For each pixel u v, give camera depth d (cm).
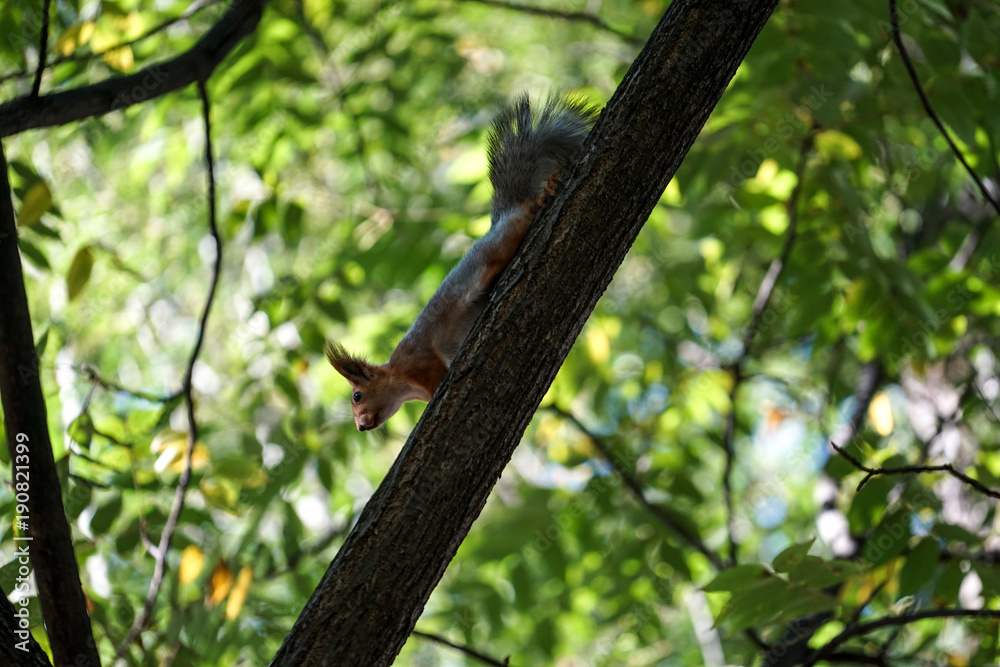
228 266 1505
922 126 1121
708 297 1140
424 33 1145
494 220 623
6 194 530
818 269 913
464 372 449
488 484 443
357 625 413
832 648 648
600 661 1355
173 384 1514
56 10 798
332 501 1182
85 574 720
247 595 811
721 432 1190
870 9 808
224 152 1309
